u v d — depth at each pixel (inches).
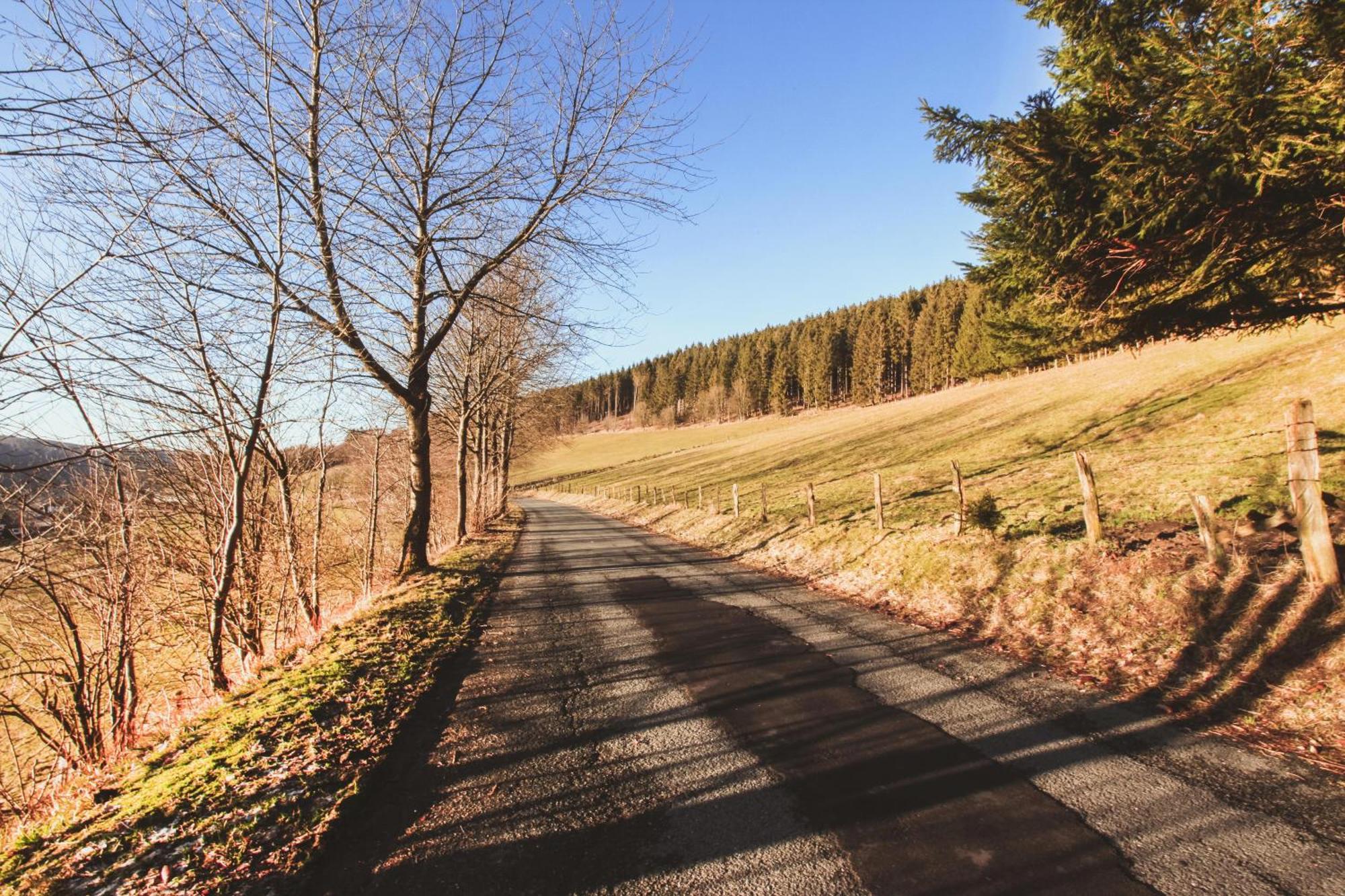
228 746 168.6
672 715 184.4
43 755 267.6
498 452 1278.3
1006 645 232.5
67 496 231.8
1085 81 251.1
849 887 103.1
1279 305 252.5
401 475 783.1
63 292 171.3
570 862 114.3
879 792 133.3
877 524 447.8
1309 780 128.6
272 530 398.3
